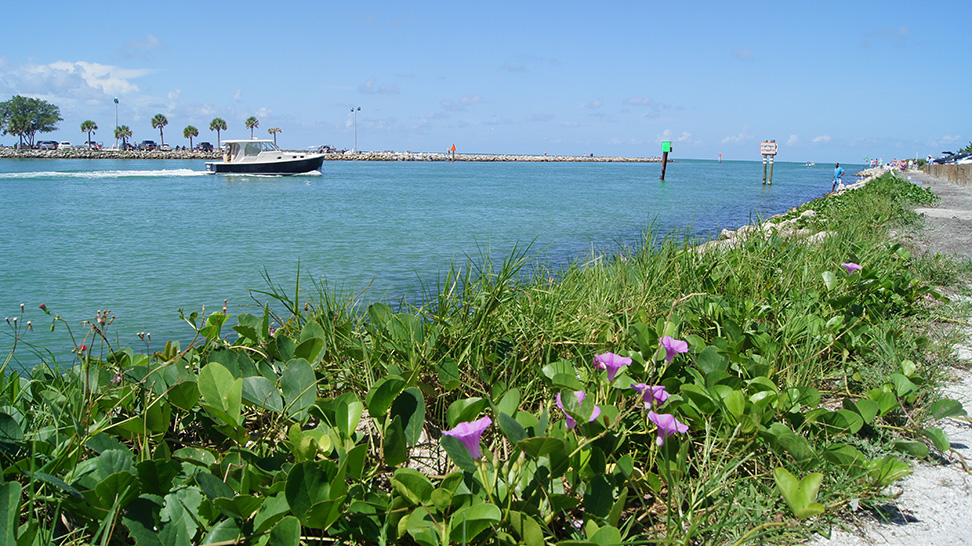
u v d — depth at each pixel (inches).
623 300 153.7
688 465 89.8
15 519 59.4
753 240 249.1
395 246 481.7
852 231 291.1
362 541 71.9
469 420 84.1
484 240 514.0
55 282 347.3
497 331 126.9
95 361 102.8
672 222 676.7
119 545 69.9
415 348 113.7
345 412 81.0
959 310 181.5
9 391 92.7
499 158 6023.6
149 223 649.0
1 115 4414.4
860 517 82.9
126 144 4421.8
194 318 125.4
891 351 130.6
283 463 77.9
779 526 77.5
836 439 97.3
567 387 94.0
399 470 70.4
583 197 1128.2
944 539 78.0
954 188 989.8
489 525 66.3
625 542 68.8
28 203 889.5
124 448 77.4
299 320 136.4
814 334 136.3
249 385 90.0
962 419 113.1
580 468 77.8
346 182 1604.3
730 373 106.5
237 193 1144.2
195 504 70.0
